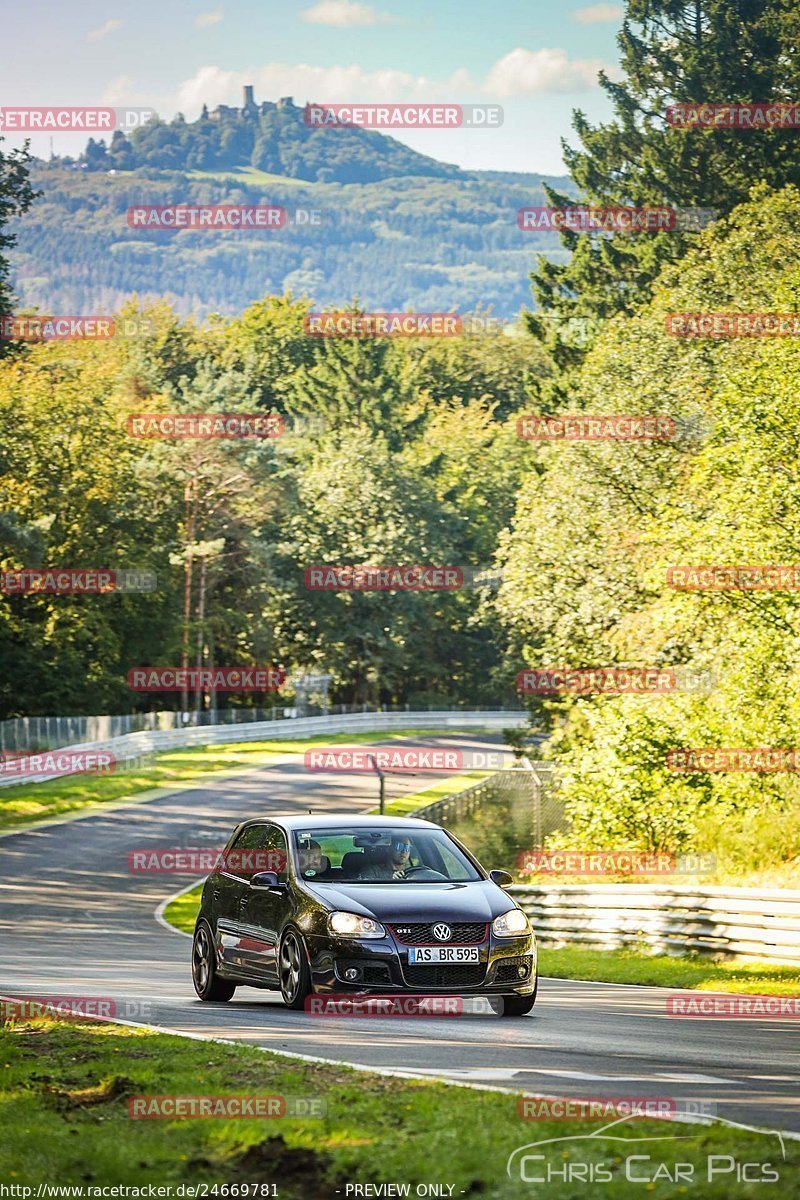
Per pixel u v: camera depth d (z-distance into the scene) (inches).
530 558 3346.5
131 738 5083.7
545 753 3129.9
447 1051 750.5
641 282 5433.1
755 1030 914.1
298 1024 876.0
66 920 2329.0
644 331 3412.9
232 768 5108.3
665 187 5398.6
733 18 5556.1
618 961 1544.0
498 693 6294.3
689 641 2342.5
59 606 5772.6
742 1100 615.5
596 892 1729.8
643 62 5708.7
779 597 2146.9
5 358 5600.4
